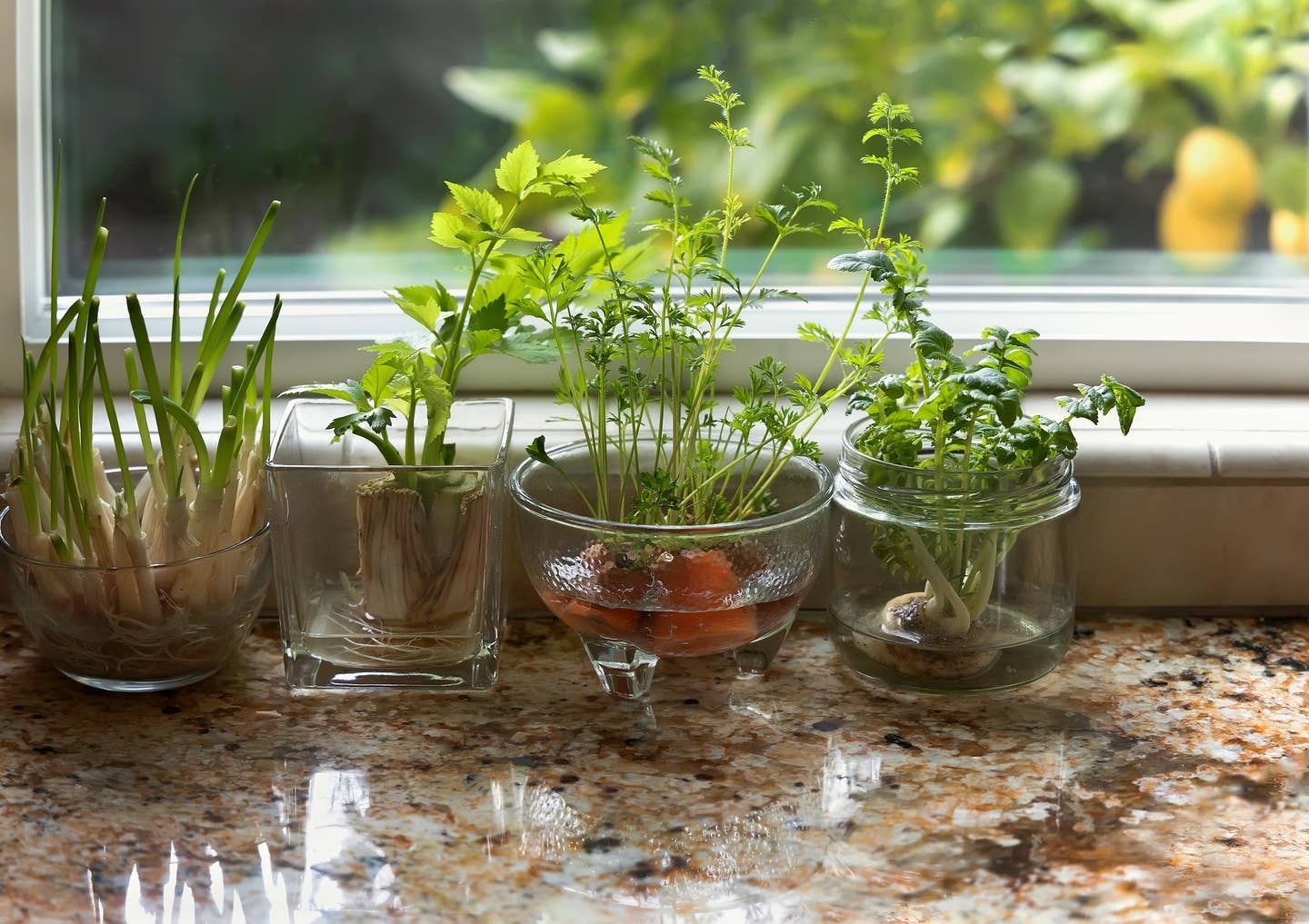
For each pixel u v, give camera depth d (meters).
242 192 1.22
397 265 1.25
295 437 1.03
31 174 1.16
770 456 1.03
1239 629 1.06
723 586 0.89
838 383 1.21
